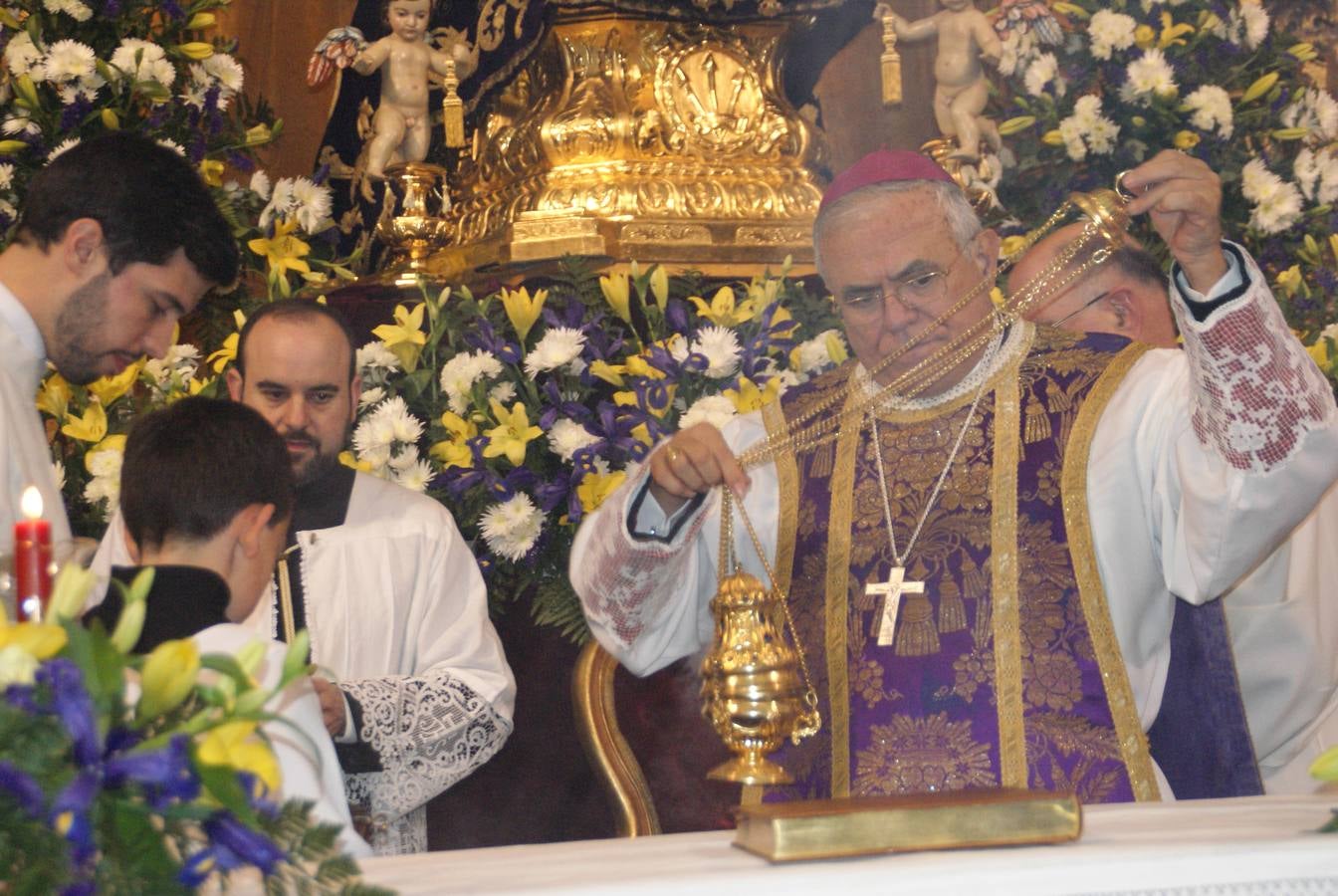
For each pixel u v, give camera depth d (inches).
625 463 192.5
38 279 157.5
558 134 243.1
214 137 248.5
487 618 186.7
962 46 241.0
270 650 109.2
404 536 184.7
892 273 154.1
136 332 161.8
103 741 70.4
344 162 292.0
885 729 152.4
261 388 182.5
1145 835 94.7
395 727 170.7
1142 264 180.2
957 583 155.4
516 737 198.4
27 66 228.7
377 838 172.4
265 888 78.4
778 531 167.3
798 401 174.2
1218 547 140.5
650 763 180.4
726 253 235.1
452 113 236.4
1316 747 173.3
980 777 147.4
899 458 163.3
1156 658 155.6
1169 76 224.1
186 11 244.1
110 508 202.5
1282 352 132.2
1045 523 154.9
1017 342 166.1
